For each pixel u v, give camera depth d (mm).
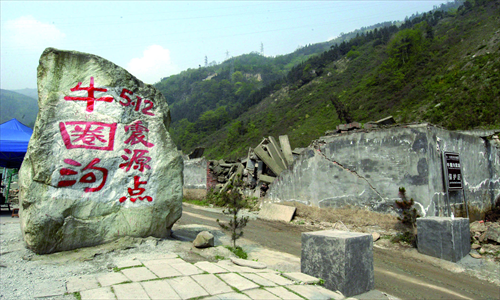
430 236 7805
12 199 16141
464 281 6406
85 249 6066
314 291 4645
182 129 88250
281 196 13445
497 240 8094
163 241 6949
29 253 5766
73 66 6770
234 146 53312
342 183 10898
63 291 4074
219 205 17359
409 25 76812
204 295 4090
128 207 6688
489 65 30062
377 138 9992
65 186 6133
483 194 11367
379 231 9625
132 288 4184
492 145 12477
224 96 122812
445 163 9273
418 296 5551
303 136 41500
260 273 5324
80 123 6551
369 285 5195
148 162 7113
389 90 42312
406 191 9188
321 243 5199
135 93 7348
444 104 28672
